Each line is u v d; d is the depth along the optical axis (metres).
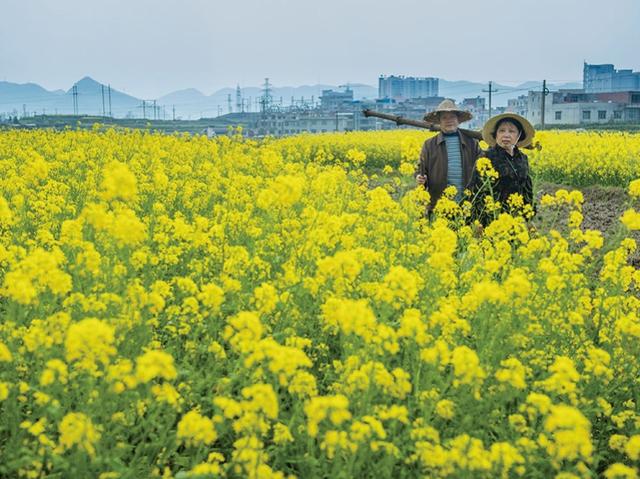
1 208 5.56
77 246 5.32
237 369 4.00
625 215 5.56
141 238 4.30
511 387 3.79
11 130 18.50
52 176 10.54
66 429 3.07
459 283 5.90
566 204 14.09
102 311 4.04
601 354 4.18
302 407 3.56
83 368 3.50
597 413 4.47
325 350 4.68
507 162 7.67
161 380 4.29
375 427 3.19
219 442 4.04
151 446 3.52
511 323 4.60
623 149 19.39
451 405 3.60
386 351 4.19
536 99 132.75
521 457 3.19
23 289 3.69
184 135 17.73
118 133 18.19
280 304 4.59
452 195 8.02
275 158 10.57
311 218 6.40
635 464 4.21
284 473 3.63
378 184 16.20
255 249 5.71
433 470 3.34
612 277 5.47
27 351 3.96
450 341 4.31
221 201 9.15
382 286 4.01
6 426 3.58
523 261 5.95
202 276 5.66
